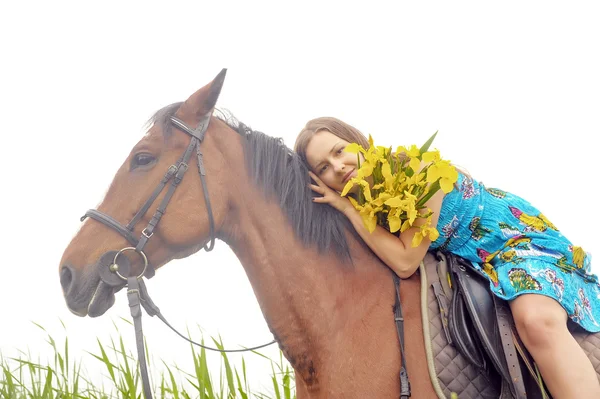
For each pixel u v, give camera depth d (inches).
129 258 102.3
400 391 95.1
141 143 105.6
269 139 109.0
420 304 101.3
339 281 102.7
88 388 154.8
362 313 100.5
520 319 94.0
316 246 103.7
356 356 97.9
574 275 100.7
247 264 105.6
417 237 99.7
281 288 102.7
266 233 104.0
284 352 104.1
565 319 94.0
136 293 100.3
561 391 90.4
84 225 104.2
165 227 102.5
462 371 96.0
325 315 100.8
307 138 110.4
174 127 106.2
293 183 105.9
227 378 141.6
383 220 105.8
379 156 102.9
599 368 94.8
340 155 108.5
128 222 102.6
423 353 97.8
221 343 146.0
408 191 100.7
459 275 100.5
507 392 94.3
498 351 94.7
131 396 141.7
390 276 104.1
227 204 105.2
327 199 106.7
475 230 103.7
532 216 105.1
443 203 103.3
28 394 155.1
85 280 100.7
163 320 106.0
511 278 96.7
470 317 97.7
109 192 105.2
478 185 107.0
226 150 106.7
